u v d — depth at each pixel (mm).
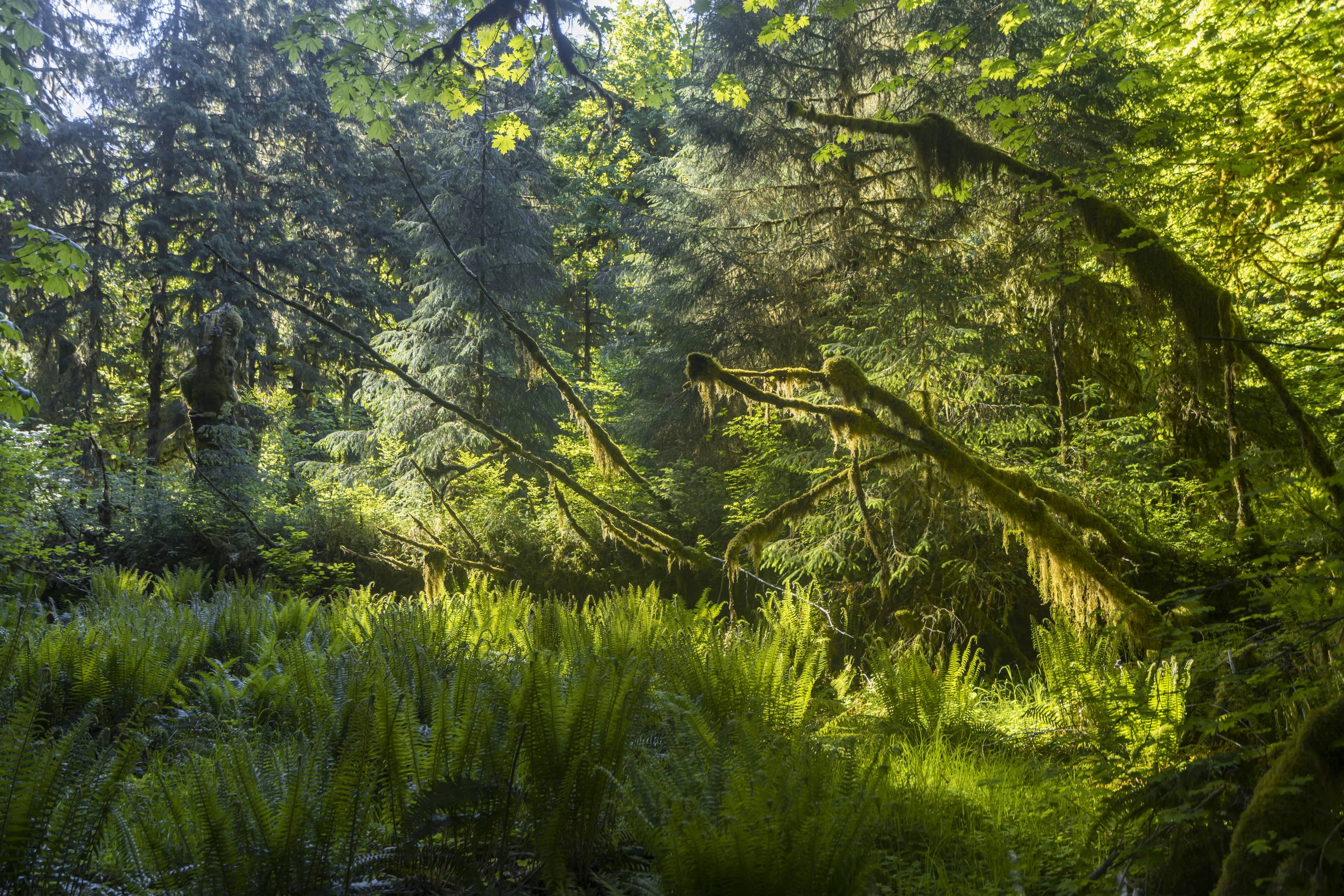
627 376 14852
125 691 6105
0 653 5242
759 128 12258
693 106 12930
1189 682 5203
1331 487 4551
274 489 14383
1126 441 8047
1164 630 3877
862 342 9961
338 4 21922
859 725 6883
